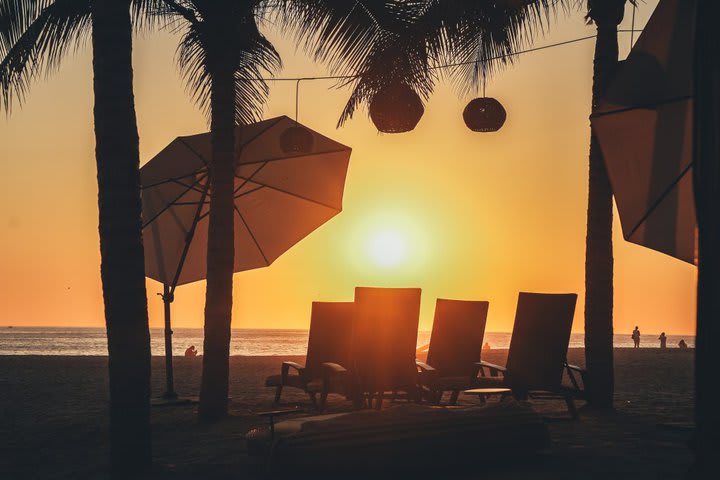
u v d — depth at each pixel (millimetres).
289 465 4145
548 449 5527
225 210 7910
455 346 7918
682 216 5789
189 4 8445
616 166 5773
